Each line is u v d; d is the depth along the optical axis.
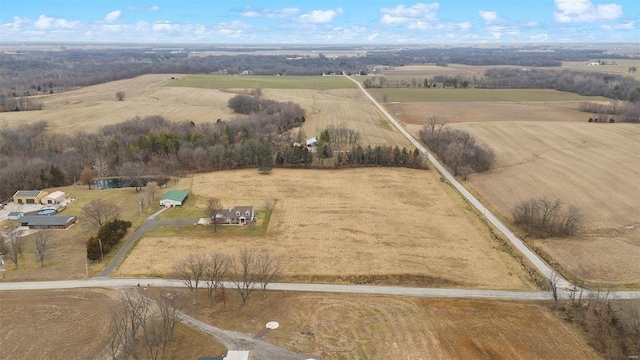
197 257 88.06
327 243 95.44
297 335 67.19
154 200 120.06
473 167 143.88
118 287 79.12
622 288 78.94
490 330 68.31
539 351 63.84
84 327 68.50
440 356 62.75
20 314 71.56
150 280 81.31
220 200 119.44
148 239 97.25
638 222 102.81
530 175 133.88
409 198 121.50
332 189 127.94
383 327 68.94
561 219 104.44
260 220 106.75
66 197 123.69
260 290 78.31
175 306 73.19
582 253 91.50
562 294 77.81
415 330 68.25
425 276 83.06
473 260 89.31
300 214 110.50
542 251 93.12
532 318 71.25
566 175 131.50
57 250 93.06
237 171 145.00
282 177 138.38
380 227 103.44
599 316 70.69
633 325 67.56
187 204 117.19
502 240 98.00
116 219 99.31
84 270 84.69
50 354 62.72
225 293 77.62
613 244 94.56
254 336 66.94
